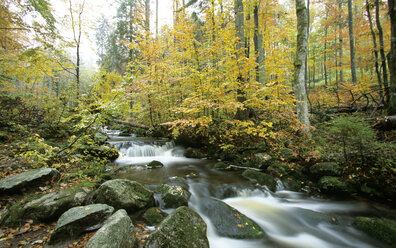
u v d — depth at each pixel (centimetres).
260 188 489
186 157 811
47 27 664
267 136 666
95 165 536
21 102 732
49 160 444
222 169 636
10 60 658
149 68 810
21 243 233
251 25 952
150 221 316
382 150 425
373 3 912
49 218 282
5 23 647
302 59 614
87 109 500
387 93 648
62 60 761
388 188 401
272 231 338
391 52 526
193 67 808
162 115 920
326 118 782
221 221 341
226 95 678
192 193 454
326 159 505
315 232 336
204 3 949
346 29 1443
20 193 323
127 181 372
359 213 387
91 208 280
